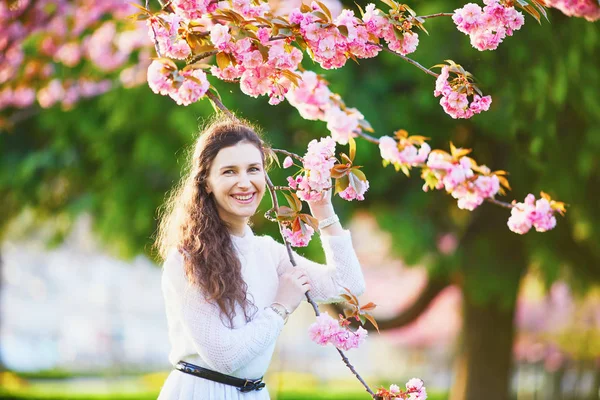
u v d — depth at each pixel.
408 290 17.55
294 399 14.75
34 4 6.61
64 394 14.09
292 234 3.02
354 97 7.38
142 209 8.00
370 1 7.35
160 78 2.81
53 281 29.38
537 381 16.95
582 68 7.04
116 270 27.97
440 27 7.07
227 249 2.95
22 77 7.20
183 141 7.57
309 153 2.92
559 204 3.06
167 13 3.05
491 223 8.34
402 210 8.08
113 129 7.98
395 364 22.95
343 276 3.17
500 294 8.44
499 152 8.15
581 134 7.39
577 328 16.30
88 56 7.59
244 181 2.95
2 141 9.04
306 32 2.91
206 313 2.84
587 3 3.50
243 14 3.08
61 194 9.18
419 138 2.92
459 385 9.67
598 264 8.64
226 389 2.93
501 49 6.98
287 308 2.92
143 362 28.94
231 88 7.48
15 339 28.30
